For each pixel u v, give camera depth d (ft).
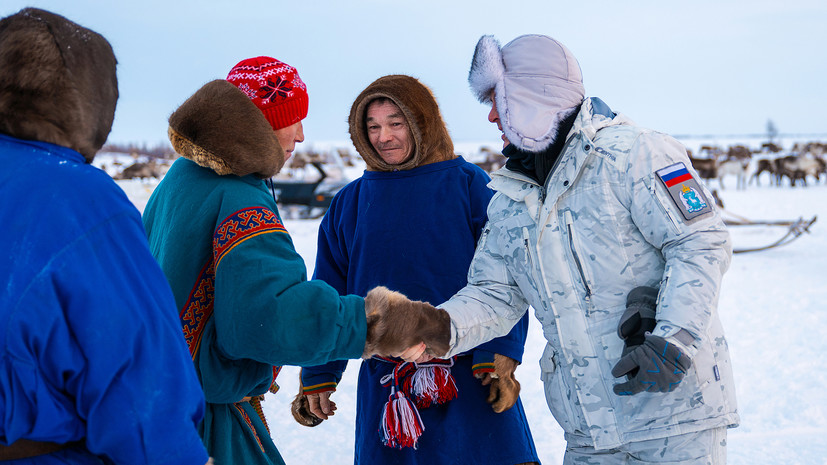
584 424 7.00
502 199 7.64
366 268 9.21
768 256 35.81
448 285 9.02
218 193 6.64
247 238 6.33
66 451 4.53
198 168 6.98
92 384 4.31
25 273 4.17
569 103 6.97
